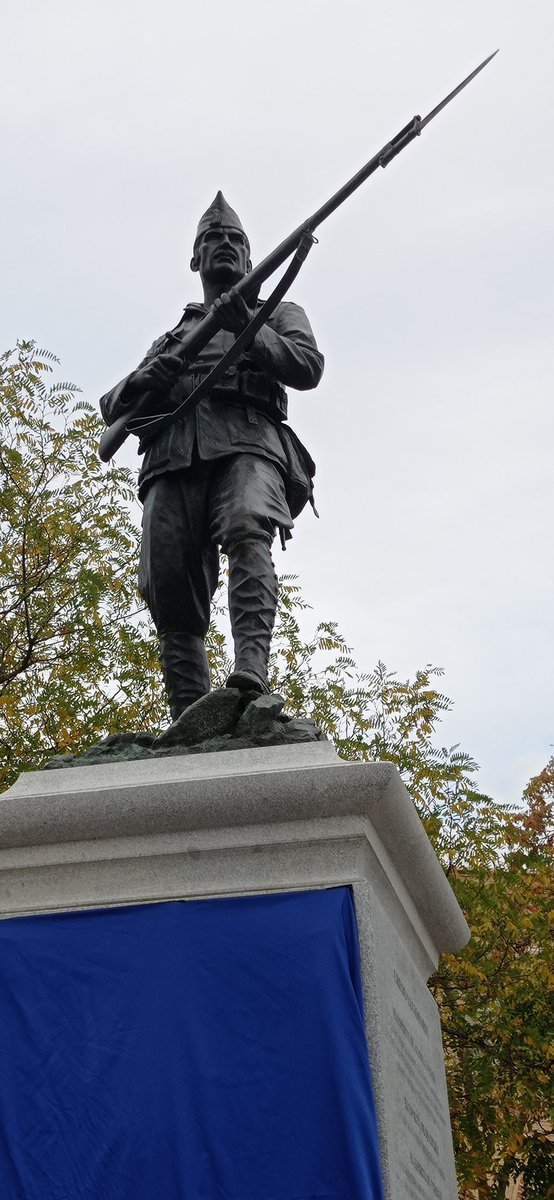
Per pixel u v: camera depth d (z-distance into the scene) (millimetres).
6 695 10828
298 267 5043
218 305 5078
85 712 10898
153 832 4051
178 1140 3523
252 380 5363
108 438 5445
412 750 11055
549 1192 9734
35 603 10953
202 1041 3672
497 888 10250
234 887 3951
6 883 4082
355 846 3990
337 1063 3588
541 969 10008
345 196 5027
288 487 5449
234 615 4969
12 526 11023
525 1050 9867
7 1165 3559
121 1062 3672
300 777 4000
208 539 5336
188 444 5258
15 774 10109
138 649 11016
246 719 4441
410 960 4504
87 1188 3494
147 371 5266
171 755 4383
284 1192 3422
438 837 10547
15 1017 3801
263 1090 3578
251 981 3758
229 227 5668
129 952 3859
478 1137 9531
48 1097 3648
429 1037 4613
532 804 12891
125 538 11383
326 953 3779
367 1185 3404
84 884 4035
